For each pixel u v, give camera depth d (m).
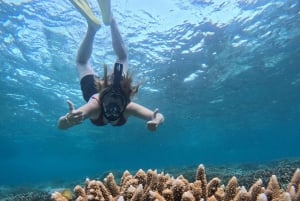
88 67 5.81
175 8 16.42
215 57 23.06
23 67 23.94
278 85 31.67
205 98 34.06
